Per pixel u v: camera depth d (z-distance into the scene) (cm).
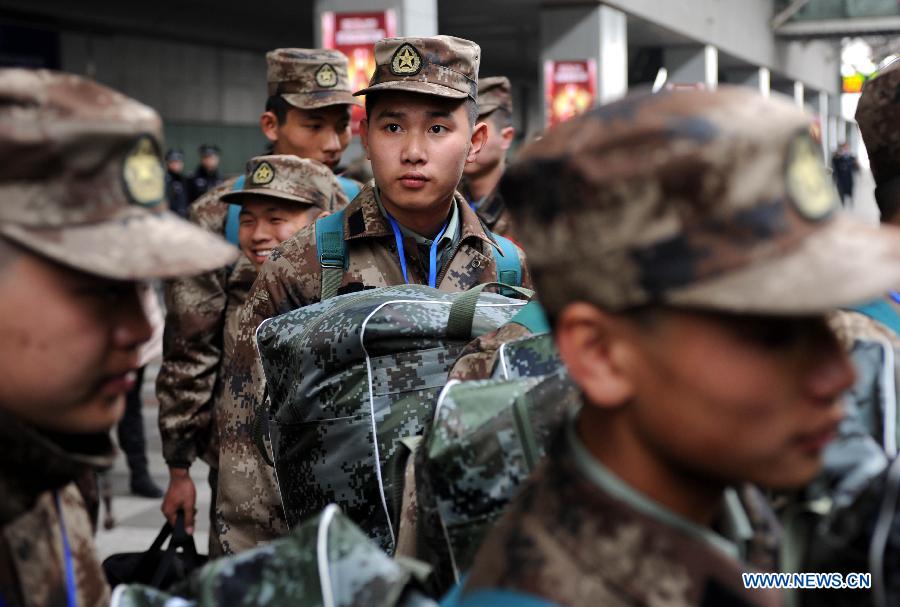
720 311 88
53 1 1609
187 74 2038
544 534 97
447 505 147
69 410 108
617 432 97
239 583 119
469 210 291
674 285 88
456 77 272
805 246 88
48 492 118
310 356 208
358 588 115
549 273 95
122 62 1836
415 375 206
